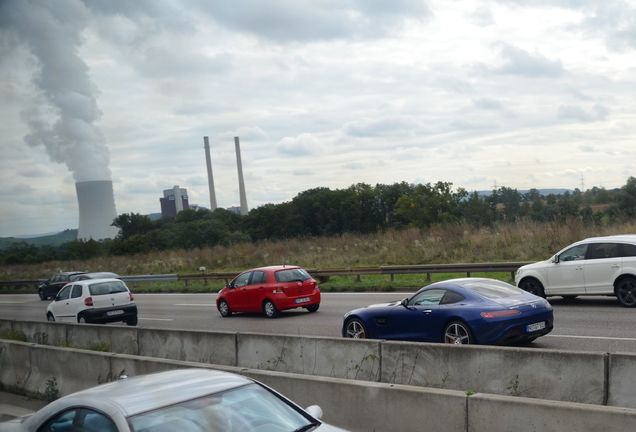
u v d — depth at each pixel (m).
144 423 4.49
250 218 80.88
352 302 22.69
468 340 11.12
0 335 17.00
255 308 20.84
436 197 62.62
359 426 7.20
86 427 4.75
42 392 11.73
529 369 8.03
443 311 11.52
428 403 6.64
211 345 12.08
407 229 36.78
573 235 26.72
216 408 4.73
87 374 10.91
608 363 7.49
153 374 5.51
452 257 29.59
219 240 70.81
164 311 26.11
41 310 33.09
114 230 92.94
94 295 20.92
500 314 10.95
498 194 59.44
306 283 20.80
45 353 11.86
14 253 81.50
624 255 16.16
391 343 9.35
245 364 11.43
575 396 7.67
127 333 13.91
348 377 9.79
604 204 42.34
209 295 32.84
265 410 4.87
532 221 30.44
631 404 7.28
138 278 41.00
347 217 74.06
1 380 12.71
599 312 15.62
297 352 10.58
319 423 4.93
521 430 5.94
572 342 12.26
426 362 8.93
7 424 5.54
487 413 6.20
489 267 23.22
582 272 16.70
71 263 61.91
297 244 42.94
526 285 17.80
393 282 26.00
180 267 46.25
